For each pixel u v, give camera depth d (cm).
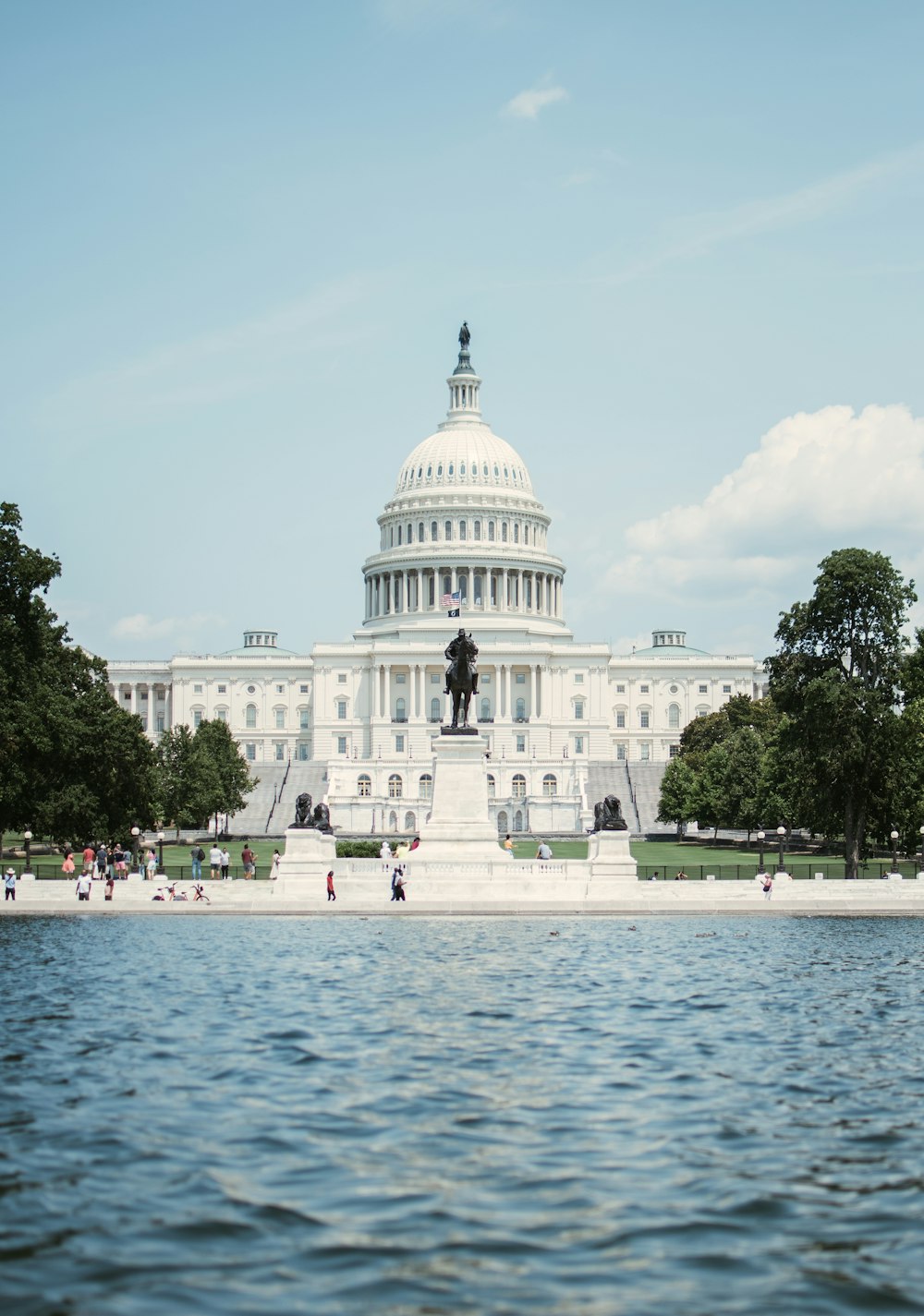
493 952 5544
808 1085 3061
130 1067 3198
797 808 12244
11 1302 1844
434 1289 1908
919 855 11444
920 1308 1859
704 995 4334
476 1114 2792
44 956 5394
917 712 11119
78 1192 2291
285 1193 2294
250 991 4372
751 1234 2130
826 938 6206
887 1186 2358
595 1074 3152
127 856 11025
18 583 9631
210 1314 1816
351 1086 3016
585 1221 2178
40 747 9431
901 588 10262
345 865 8612
